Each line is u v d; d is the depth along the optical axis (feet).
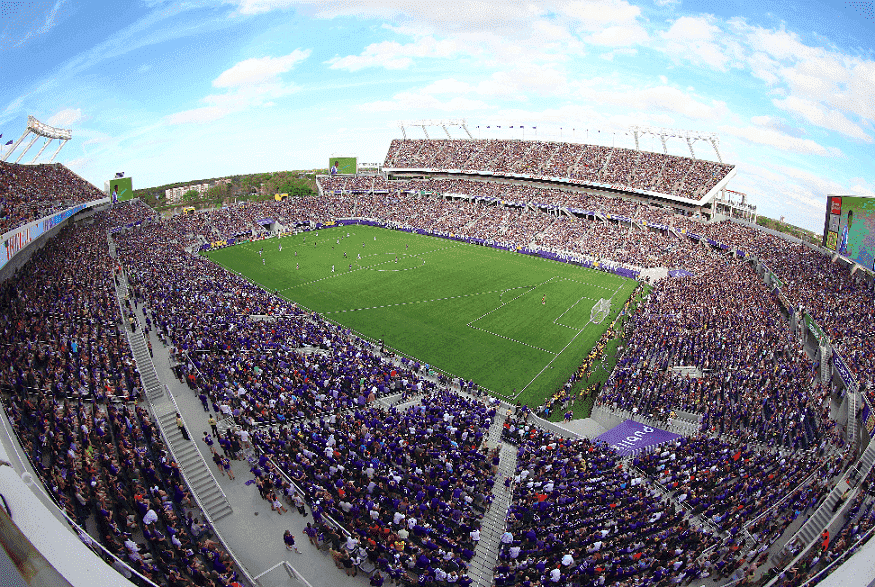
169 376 133.49
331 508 86.48
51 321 145.48
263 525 87.35
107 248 263.90
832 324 167.32
